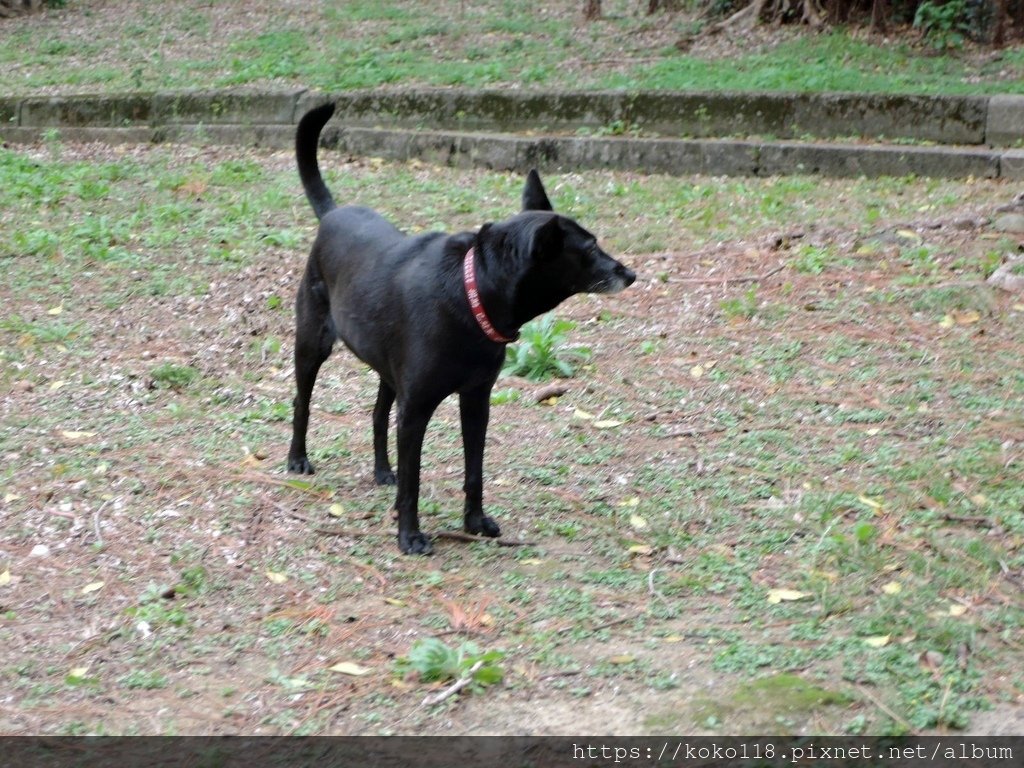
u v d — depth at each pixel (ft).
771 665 14.92
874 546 17.81
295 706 14.49
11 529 19.03
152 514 19.54
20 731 14.05
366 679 15.03
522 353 25.38
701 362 25.63
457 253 17.56
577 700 14.40
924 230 32.89
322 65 55.26
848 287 28.96
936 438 21.47
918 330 26.37
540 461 21.62
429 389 17.66
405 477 18.16
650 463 21.29
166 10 68.28
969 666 14.67
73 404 24.26
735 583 17.07
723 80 49.52
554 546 18.57
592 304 29.45
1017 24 55.01
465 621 16.25
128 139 50.80
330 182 42.14
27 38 63.52
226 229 35.78
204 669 15.35
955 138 43.75
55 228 36.29
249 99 49.93
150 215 37.70
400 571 17.81
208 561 18.10
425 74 53.06
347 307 18.83
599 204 39.14
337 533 19.01
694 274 31.01
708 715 13.93
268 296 30.30
